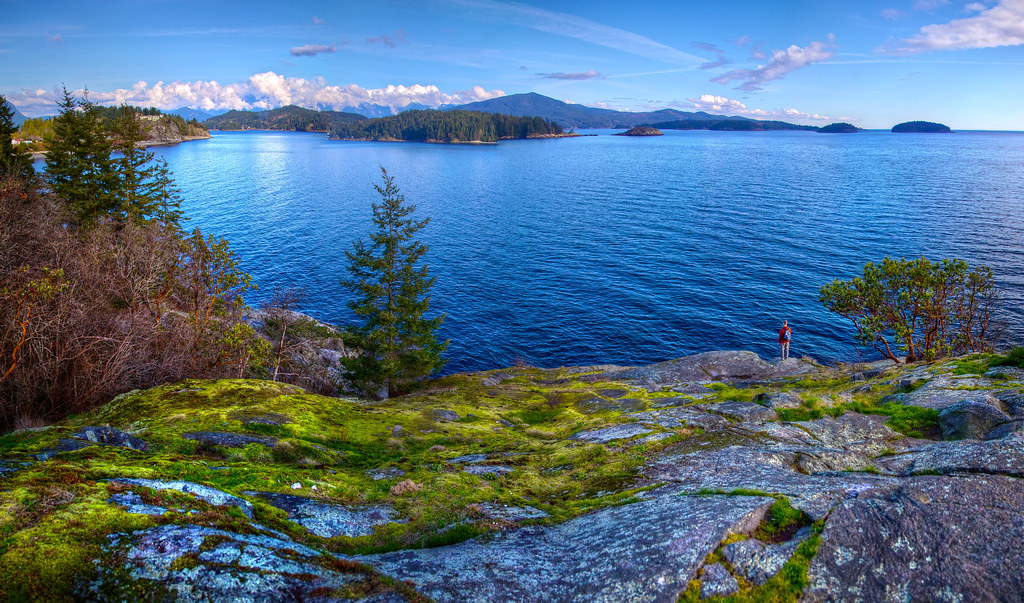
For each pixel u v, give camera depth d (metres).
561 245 84.31
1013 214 89.06
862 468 10.48
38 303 25.06
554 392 31.62
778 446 12.89
